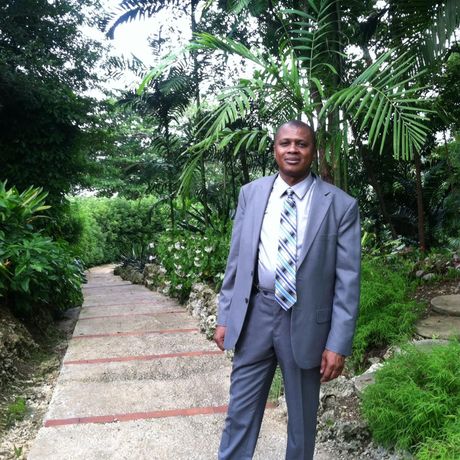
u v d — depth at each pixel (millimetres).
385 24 4543
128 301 6465
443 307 3316
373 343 3068
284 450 2260
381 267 3938
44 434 2410
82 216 11516
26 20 7973
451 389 1879
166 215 13852
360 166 6660
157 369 3367
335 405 2408
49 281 4488
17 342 3572
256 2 4535
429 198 7113
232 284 1889
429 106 4883
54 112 7438
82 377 3215
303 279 1651
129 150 15688
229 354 3619
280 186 1764
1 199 3951
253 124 5715
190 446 2295
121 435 2404
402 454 1867
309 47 3438
